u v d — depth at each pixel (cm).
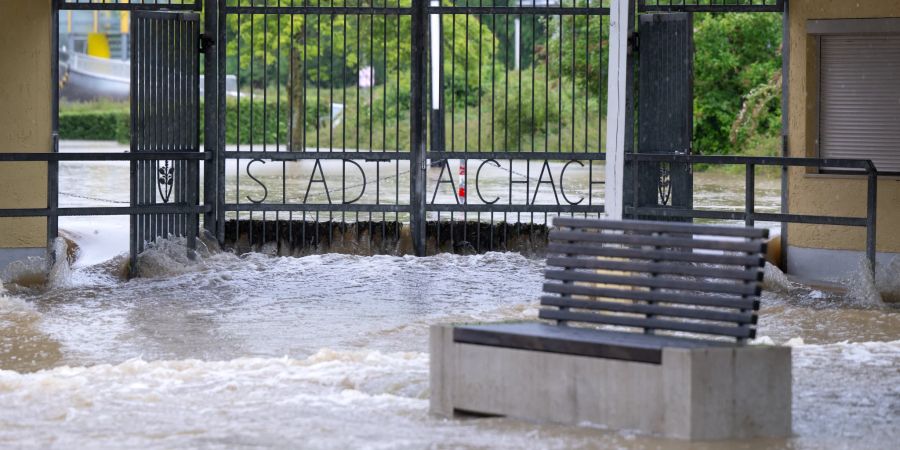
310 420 1967
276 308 3462
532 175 8138
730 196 7200
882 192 4034
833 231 4141
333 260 4331
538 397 1938
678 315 1966
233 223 4494
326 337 3011
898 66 4066
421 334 3044
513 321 2114
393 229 4556
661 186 4197
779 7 4206
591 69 9225
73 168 9050
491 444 1786
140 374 2420
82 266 4162
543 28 11562
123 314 3362
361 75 11075
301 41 9538
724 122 11231
